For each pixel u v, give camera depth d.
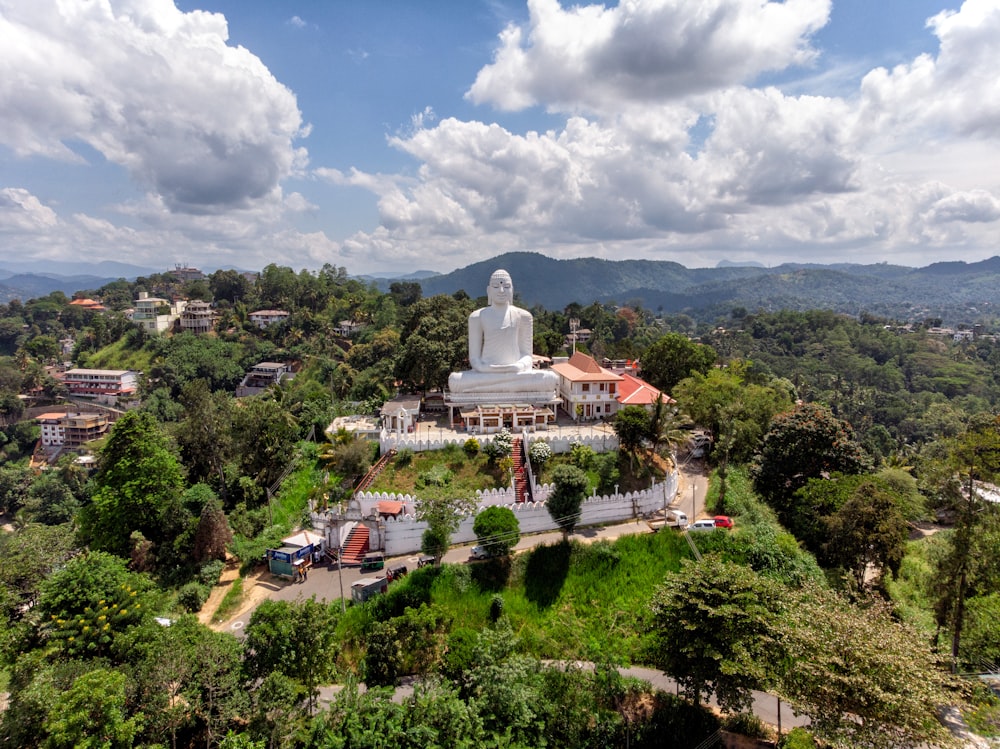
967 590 34.09
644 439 49.69
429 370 69.94
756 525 42.47
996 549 32.44
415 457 51.03
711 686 28.14
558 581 39.19
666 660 29.72
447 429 58.00
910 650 24.22
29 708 22.58
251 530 47.50
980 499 33.72
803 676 24.50
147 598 30.86
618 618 37.09
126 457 46.41
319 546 44.53
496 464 49.28
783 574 38.59
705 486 51.31
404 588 37.38
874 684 22.69
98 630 27.55
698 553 38.56
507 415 56.78
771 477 49.44
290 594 39.94
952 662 31.89
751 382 84.44
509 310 62.97
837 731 23.47
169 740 25.08
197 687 25.31
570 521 41.69
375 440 54.50
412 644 33.28
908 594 39.19
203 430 55.91
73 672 24.78
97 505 45.78
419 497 41.22
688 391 63.16
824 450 47.97
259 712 24.89
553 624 36.91
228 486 55.97
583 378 60.91
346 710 25.08
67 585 29.11
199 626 30.34
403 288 179.62
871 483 40.59
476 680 28.00
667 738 27.75
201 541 44.22
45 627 29.02
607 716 28.28
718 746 27.38
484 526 39.16
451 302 92.25
